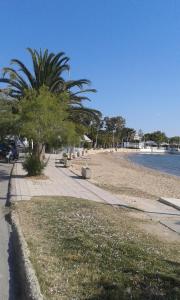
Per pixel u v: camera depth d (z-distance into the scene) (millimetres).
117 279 6582
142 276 6766
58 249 8305
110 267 7203
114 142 171375
